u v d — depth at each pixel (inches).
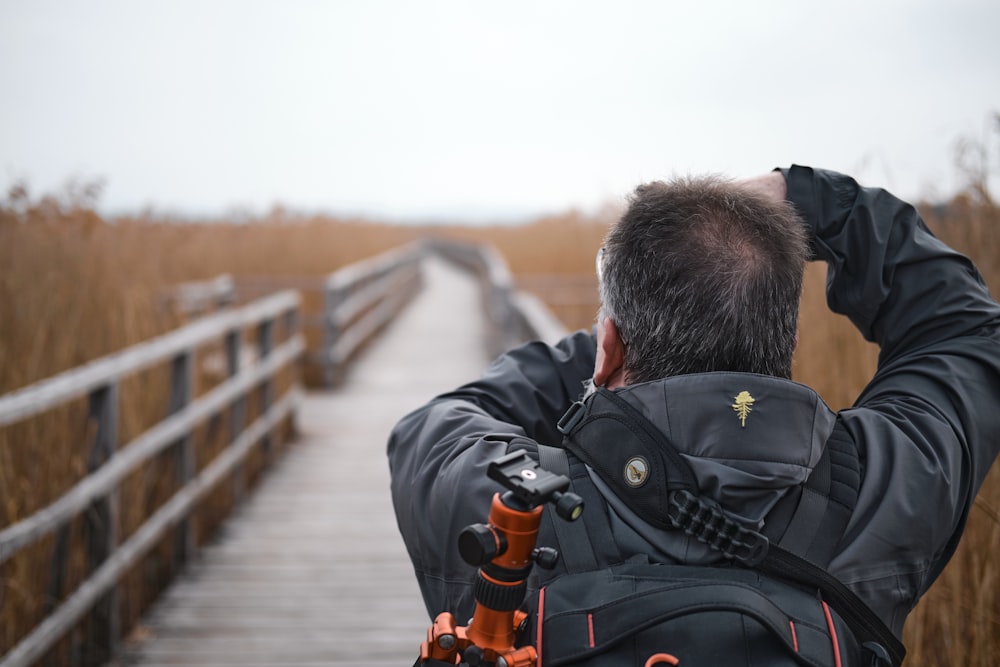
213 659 121.0
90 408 116.2
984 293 44.8
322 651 124.3
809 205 45.2
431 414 43.8
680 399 35.4
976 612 70.9
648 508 35.1
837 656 32.5
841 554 35.5
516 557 32.4
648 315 37.4
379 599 143.7
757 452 34.5
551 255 506.0
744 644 32.0
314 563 160.7
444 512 38.3
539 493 31.5
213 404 168.1
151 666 118.6
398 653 123.7
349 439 264.5
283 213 466.3
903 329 44.5
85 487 106.5
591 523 35.6
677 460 35.0
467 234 1385.3
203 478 162.7
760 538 33.6
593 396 38.1
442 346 466.0
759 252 37.6
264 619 135.3
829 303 47.1
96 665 118.4
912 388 41.9
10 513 102.1
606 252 40.0
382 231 894.4
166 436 138.9
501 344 404.2
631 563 34.4
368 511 193.0
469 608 37.4
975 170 96.4
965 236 95.9
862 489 37.0
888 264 44.4
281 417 246.8
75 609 104.5
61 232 181.8
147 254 252.7
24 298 144.7
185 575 154.6
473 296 808.3
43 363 137.0
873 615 34.5
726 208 38.4
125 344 155.9
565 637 32.6
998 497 73.2
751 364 37.0
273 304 234.5
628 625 32.1
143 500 140.9
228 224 448.5
